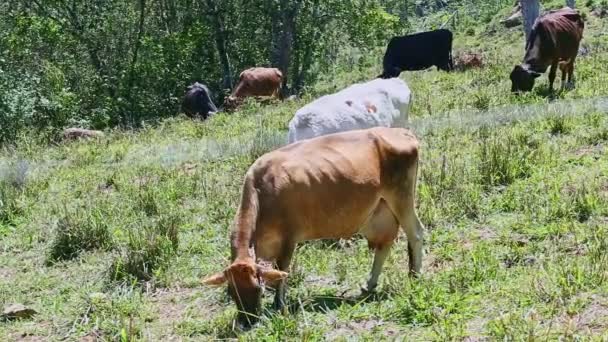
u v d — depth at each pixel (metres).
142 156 13.69
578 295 5.82
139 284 7.72
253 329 5.82
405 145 6.72
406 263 7.50
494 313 5.73
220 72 28.34
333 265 7.57
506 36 30.92
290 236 6.27
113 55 26.28
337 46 32.72
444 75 20.88
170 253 8.22
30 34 24.55
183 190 10.59
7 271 8.50
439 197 9.05
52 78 22.53
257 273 5.75
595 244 6.93
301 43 29.78
